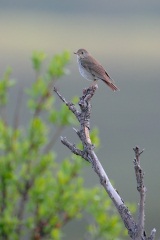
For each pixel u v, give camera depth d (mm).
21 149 16906
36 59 17953
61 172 16781
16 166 17031
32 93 17469
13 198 17125
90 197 16672
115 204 8078
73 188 16844
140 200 7730
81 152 8609
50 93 17531
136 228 7855
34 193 16531
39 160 17047
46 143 17125
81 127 8859
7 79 17766
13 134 16984
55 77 17703
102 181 8242
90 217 17516
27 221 16484
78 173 16844
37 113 17531
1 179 16734
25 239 16844
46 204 16719
